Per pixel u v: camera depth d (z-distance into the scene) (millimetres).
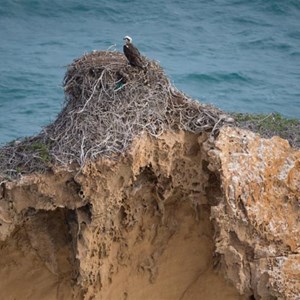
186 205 62438
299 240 60844
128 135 58938
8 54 120312
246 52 124250
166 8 140125
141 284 62062
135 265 62125
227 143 60281
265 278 59906
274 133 64000
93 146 58500
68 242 61875
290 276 59844
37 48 123438
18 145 61094
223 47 125688
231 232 60219
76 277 61125
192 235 62656
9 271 62000
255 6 141625
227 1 143625
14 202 59469
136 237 62188
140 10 139250
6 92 108062
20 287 61750
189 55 121500
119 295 61750
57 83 110562
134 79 60281
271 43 128000
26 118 101438
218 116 61719
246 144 60656
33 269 62188
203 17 137625
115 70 60125
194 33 131375
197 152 60906
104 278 61375
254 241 60375
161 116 60312
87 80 60125
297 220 61062
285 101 107500
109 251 61156
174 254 62438
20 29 132375
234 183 59625
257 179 60250
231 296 61594
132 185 60312
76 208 59375
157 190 61250
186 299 62000
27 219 60906
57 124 60656
